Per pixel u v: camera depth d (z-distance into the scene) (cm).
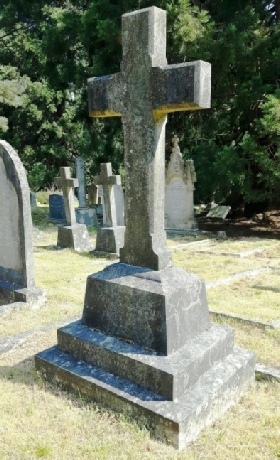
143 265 373
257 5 1423
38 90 2536
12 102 1752
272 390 375
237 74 1359
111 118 1493
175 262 899
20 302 593
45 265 869
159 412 307
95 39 1380
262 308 592
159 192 364
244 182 1251
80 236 1059
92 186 1734
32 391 373
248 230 1402
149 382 330
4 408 349
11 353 454
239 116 1399
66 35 1590
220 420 333
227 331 386
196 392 328
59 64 1806
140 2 1230
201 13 1223
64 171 1040
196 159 1373
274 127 1066
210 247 1083
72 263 894
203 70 323
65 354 391
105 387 340
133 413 322
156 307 340
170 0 1205
